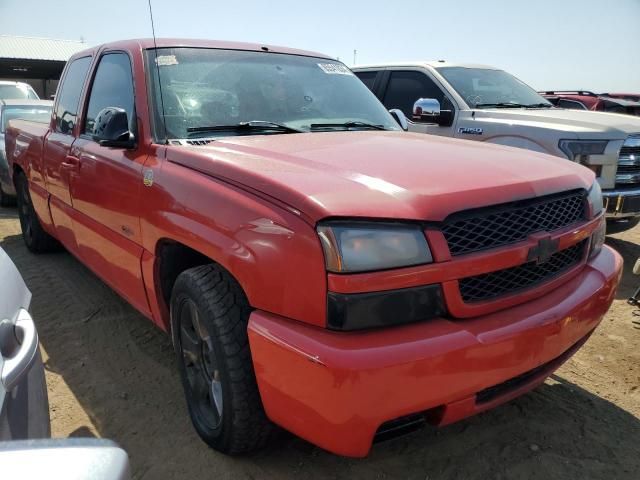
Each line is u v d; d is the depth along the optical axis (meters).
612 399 2.96
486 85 6.56
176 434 2.62
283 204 1.96
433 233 1.91
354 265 1.79
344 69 3.94
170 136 2.79
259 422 2.20
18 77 34.38
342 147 2.61
